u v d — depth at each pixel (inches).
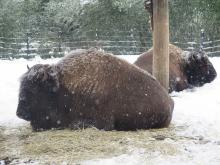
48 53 1022.4
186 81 460.4
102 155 247.0
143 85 301.9
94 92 294.4
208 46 944.3
